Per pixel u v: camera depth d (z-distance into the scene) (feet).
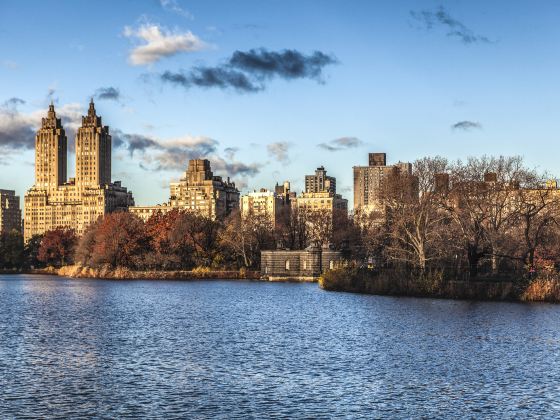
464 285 363.35
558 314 289.94
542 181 411.34
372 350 207.92
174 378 170.81
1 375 174.29
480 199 402.52
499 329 247.29
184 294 444.96
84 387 161.48
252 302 376.07
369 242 492.54
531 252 380.78
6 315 315.17
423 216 429.38
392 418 137.39
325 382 166.09
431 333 239.71
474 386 162.09
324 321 277.85
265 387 161.27
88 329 261.85
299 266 622.54
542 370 179.01
